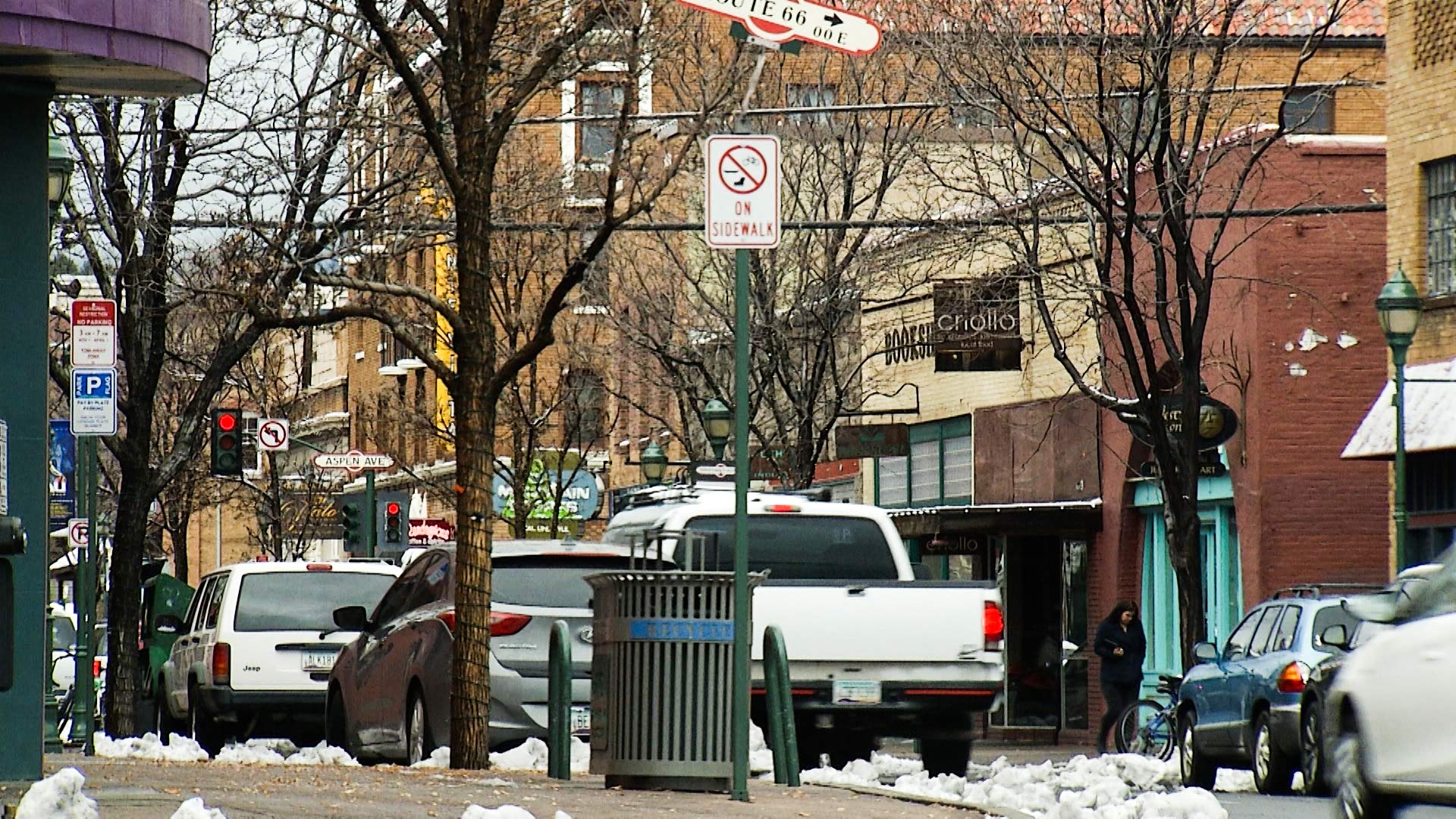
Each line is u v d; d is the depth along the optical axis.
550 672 29.09
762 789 26.88
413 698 34.16
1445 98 51.41
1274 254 56.56
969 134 69.00
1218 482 59.00
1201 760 39.84
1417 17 52.47
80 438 68.44
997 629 34.81
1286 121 69.44
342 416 142.00
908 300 69.62
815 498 40.31
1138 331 48.41
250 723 46.16
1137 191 58.19
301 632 46.28
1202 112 49.38
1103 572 63.44
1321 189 56.72
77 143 44.62
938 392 73.50
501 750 33.34
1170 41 48.31
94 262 45.94
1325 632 35.81
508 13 40.09
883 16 62.94
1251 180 56.72
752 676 33.91
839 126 69.31
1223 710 38.41
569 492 87.50
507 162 68.69
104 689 65.06
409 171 45.28
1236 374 56.94
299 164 43.59
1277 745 35.59
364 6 30.73
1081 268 56.88
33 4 22.12
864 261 68.00
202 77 23.91
